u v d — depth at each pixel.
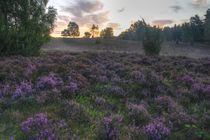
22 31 17.41
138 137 6.62
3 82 10.63
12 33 16.50
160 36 27.19
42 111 8.05
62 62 15.52
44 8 19.30
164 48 99.12
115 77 12.41
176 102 9.68
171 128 7.35
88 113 7.95
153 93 10.61
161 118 7.85
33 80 11.02
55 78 11.12
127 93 10.52
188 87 12.13
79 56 19.05
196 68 17.23
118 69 14.36
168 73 14.74
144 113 8.04
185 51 94.94
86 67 13.92
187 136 6.96
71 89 9.90
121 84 11.46
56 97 9.19
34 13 18.77
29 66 12.93
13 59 14.48
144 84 11.34
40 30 18.88
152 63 18.77
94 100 9.42
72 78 11.44
